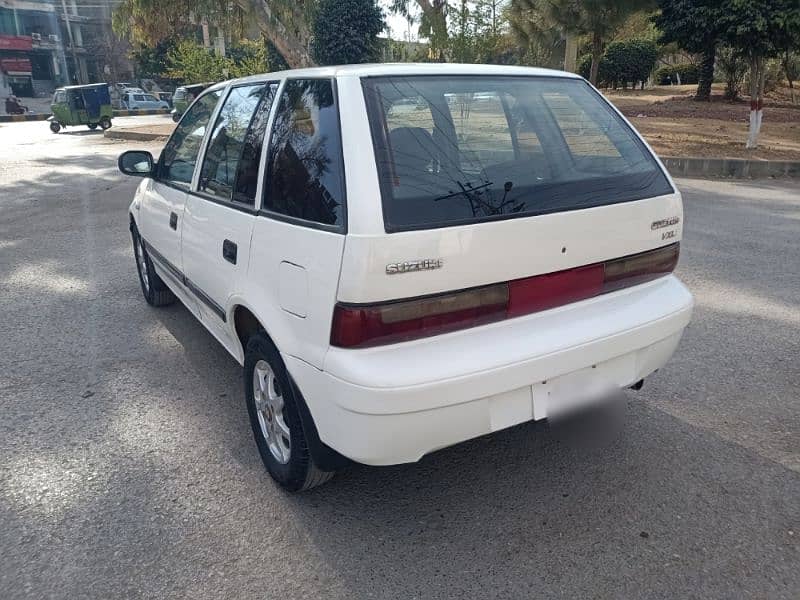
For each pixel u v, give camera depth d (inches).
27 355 179.3
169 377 166.1
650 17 697.6
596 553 103.3
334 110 101.7
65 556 104.2
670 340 120.9
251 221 115.6
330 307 93.7
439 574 99.6
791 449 130.3
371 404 91.2
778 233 297.3
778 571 98.7
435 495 118.6
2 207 386.6
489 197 100.9
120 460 130.2
